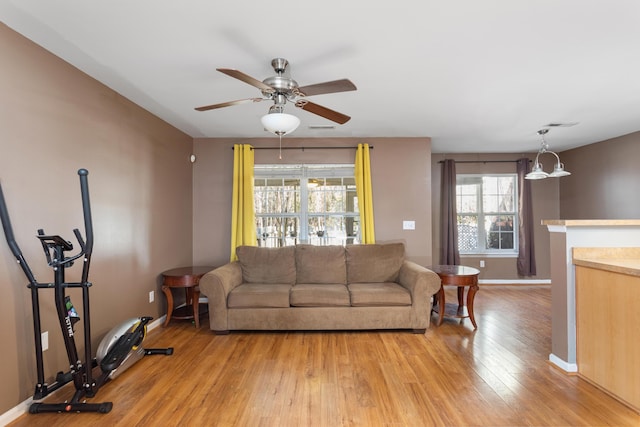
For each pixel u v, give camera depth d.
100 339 2.82
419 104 3.42
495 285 5.89
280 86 2.33
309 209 4.90
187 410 2.11
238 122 4.01
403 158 4.76
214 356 2.94
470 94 3.15
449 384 2.43
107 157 2.93
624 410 2.09
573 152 5.66
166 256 3.99
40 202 2.25
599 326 2.35
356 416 2.04
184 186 4.49
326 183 4.90
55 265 2.06
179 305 4.29
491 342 3.26
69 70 2.50
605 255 2.58
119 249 3.09
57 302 2.08
